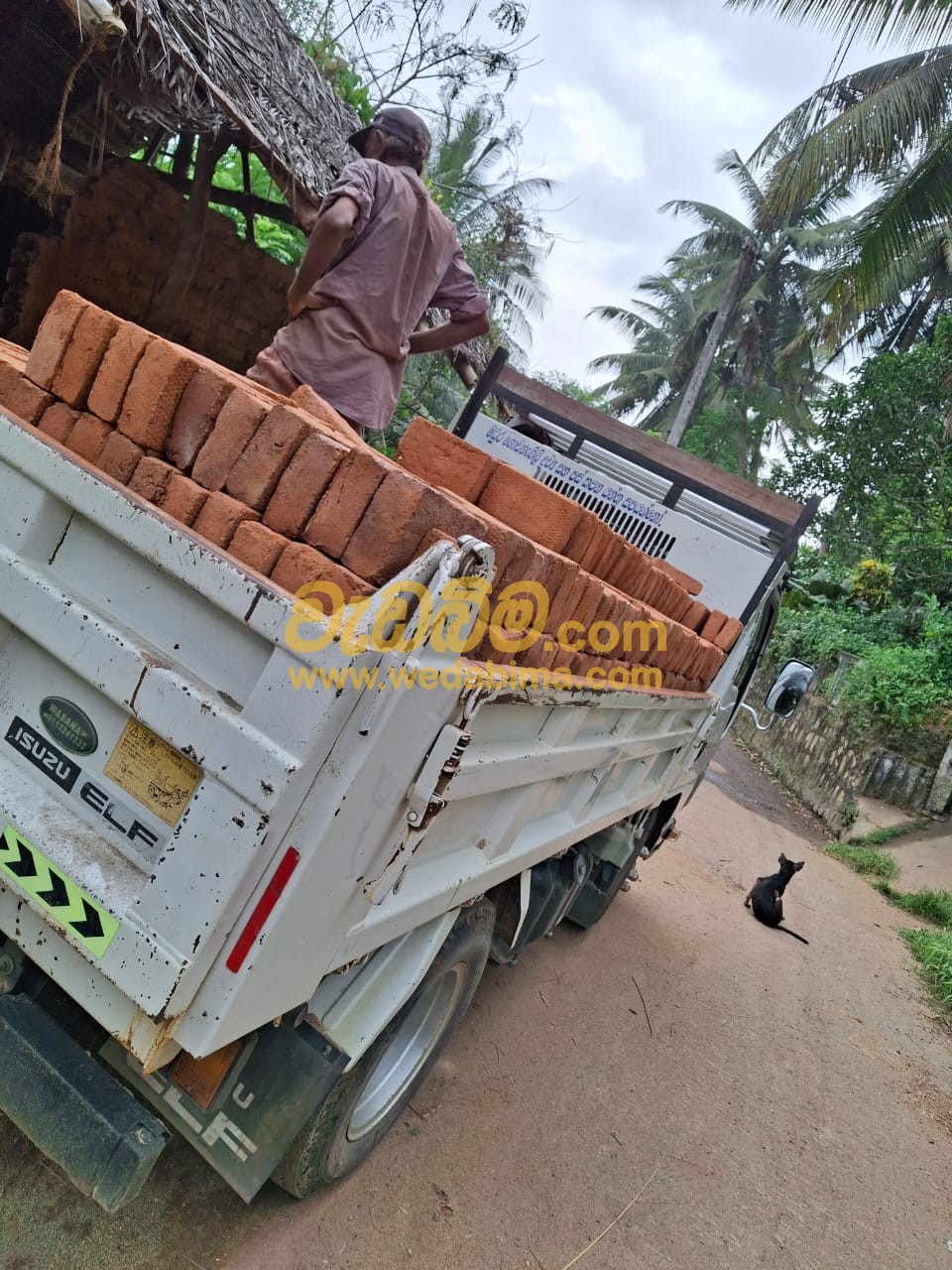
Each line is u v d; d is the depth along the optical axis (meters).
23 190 6.20
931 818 11.51
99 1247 1.98
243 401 1.65
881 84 10.30
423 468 2.52
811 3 8.87
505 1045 3.61
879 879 9.92
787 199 10.77
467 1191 2.68
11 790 1.67
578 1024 4.05
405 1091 2.62
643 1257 2.73
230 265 7.17
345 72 10.43
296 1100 1.90
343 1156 2.35
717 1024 4.72
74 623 1.62
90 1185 1.62
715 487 4.93
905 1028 5.89
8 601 1.69
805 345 17.80
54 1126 1.66
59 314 1.78
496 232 14.70
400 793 1.64
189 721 1.50
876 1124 4.38
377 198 3.06
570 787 3.02
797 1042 4.95
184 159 7.27
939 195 9.47
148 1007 1.48
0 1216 1.96
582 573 2.20
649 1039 4.22
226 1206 2.24
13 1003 1.75
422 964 2.29
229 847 1.46
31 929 1.66
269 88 5.33
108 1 3.56
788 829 11.33
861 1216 3.52
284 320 7.66
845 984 6.26
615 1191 3.01
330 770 1.47
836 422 15.20
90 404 1.75
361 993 2.11
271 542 1.58
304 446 1.61
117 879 1.57
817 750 13.83
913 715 12.11
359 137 3.32
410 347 3.71
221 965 1.50
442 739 1.67
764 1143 3.75
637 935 5.53
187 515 1.64
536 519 2.43
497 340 14.65
